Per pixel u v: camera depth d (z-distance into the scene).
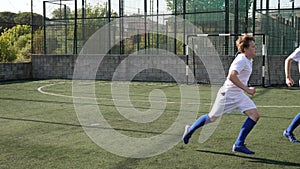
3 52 18.42
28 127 5.94
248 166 3.84
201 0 15.48
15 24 20.44
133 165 3.90
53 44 17.30
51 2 17.16
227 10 14.31
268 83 13.60
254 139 5.03
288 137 4.91
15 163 3.96
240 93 4.27
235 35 13.16
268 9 14.41
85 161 4.04
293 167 3.81
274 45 15.34
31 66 17.27
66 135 5.33
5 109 7.94
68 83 14.55
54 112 7.50
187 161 4.04
